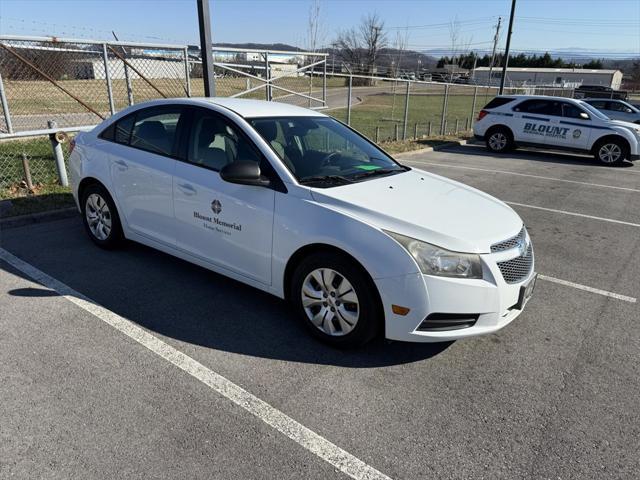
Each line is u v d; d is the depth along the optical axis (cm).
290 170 353
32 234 544
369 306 313
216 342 342
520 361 338
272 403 281
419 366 325
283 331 361
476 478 234
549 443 259
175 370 307
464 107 3312
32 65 712
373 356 334
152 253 498
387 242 302
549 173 1106
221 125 389
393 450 249
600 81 7950
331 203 328
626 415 284
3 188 666
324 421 268
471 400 292
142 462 233
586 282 483
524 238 351
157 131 434
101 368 305
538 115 1350
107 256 486
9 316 363
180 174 403
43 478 222
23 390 281
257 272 367
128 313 376
